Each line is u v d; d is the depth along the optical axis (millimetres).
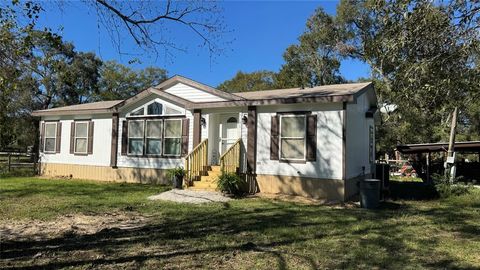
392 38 6082
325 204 11828
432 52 5809
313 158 12938
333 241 7164
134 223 8758
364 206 11234
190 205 11250
